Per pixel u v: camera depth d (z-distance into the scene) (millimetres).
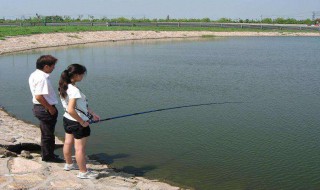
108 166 7281
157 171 7156
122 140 8844
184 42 39438
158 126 9938
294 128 9805
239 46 35188
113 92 14148
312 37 48781
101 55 27000
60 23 50781
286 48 33438
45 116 6758
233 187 6539
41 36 35625
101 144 8562
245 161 7668
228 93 14086
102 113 11117
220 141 8820
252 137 9086
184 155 7957
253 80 17000
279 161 7656
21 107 11961
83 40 37844
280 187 6559
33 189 5660
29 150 7949
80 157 6168
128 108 11719
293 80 17031
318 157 7852
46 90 6426
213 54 28109
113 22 53781
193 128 9773
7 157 6926
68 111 5891
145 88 14969
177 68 20656
